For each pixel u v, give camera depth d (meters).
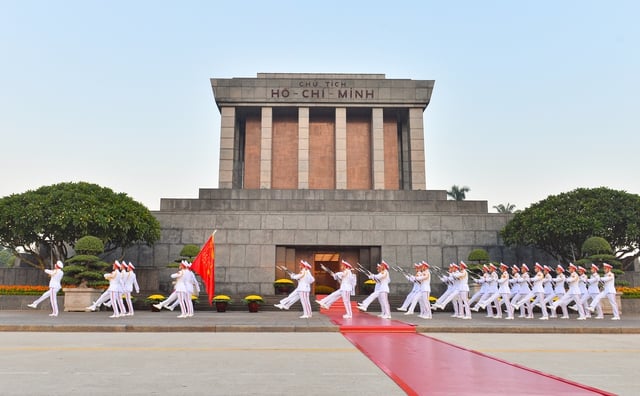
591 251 24.77
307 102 40.53
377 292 18.95
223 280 29.77
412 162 39.84
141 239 27.89
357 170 41.56
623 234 26.88
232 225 30.50
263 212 30.72
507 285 20.22
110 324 15.16
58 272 19.69
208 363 8.89
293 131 42.12
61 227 24.70
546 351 10.88
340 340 12.61
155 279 27.66
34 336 13.27
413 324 15.98
